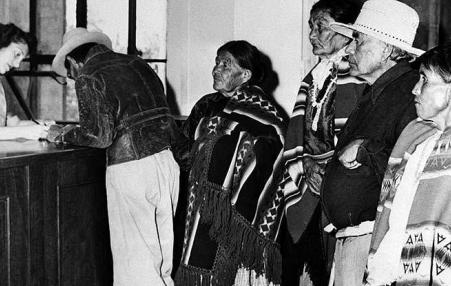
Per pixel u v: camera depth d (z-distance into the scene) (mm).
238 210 3559
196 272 3568
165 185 3514
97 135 3318
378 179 2615
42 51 4902
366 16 2773
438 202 2178
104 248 3520
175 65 4699
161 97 3561
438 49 2199
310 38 3332
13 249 2885
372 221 2643
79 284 3324
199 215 3582
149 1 4742
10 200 2861
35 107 4879
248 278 3658
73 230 3266
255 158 3562
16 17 4871
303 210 3424
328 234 3176
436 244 2158
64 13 4863
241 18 4523
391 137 2592
